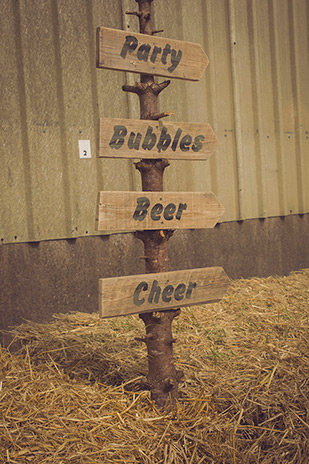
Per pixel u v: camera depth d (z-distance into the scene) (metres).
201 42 6.00
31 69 4.63
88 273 5.02
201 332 4.40
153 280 3.04
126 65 2.96
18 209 4.55
